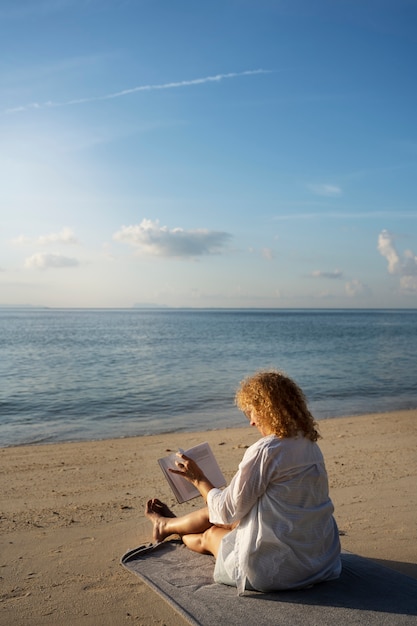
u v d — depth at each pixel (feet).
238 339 154.92
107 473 22.52
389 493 19.17
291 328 249.75
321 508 11.11
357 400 47.52
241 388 11.58
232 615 10.27
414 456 25.18
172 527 13.74
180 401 45.83
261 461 10.75
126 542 14.73
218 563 11.61
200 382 58.08
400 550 14.07
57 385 56.13
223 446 28.02
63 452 26.86
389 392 52.01
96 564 13.24
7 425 36.52
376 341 145.38
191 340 148.25
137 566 12.75
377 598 10.88
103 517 16.83
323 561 11.38
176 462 12.32
